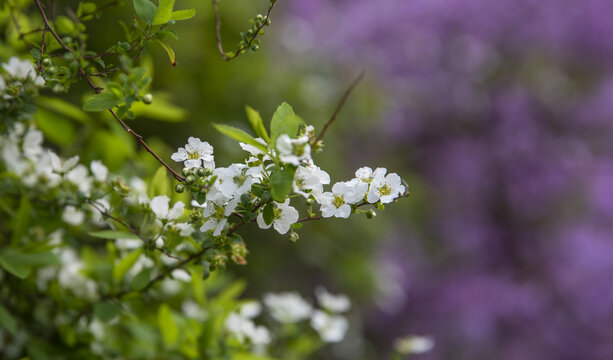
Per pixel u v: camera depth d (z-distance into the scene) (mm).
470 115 1737
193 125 657
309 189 287
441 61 1721
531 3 1655
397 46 1685
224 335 380
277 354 422
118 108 293
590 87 1732
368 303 865
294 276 824
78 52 306
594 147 1716
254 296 751
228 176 291
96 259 406
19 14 383
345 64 1244
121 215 341
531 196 1684
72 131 413
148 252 342
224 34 679
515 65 1735
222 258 306
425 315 1493
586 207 1654
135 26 314
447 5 1676
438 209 1644
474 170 1695
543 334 1527
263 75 724
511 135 1702
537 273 1619
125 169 427
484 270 1642
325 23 1529
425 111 1719
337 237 774
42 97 390
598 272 1520
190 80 663
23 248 355
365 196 297
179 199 338
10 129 345
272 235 736
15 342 372
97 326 391
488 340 1513
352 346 843
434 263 1586
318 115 787
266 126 711
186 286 418
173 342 368
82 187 371
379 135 1460
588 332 1515
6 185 366
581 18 1654
